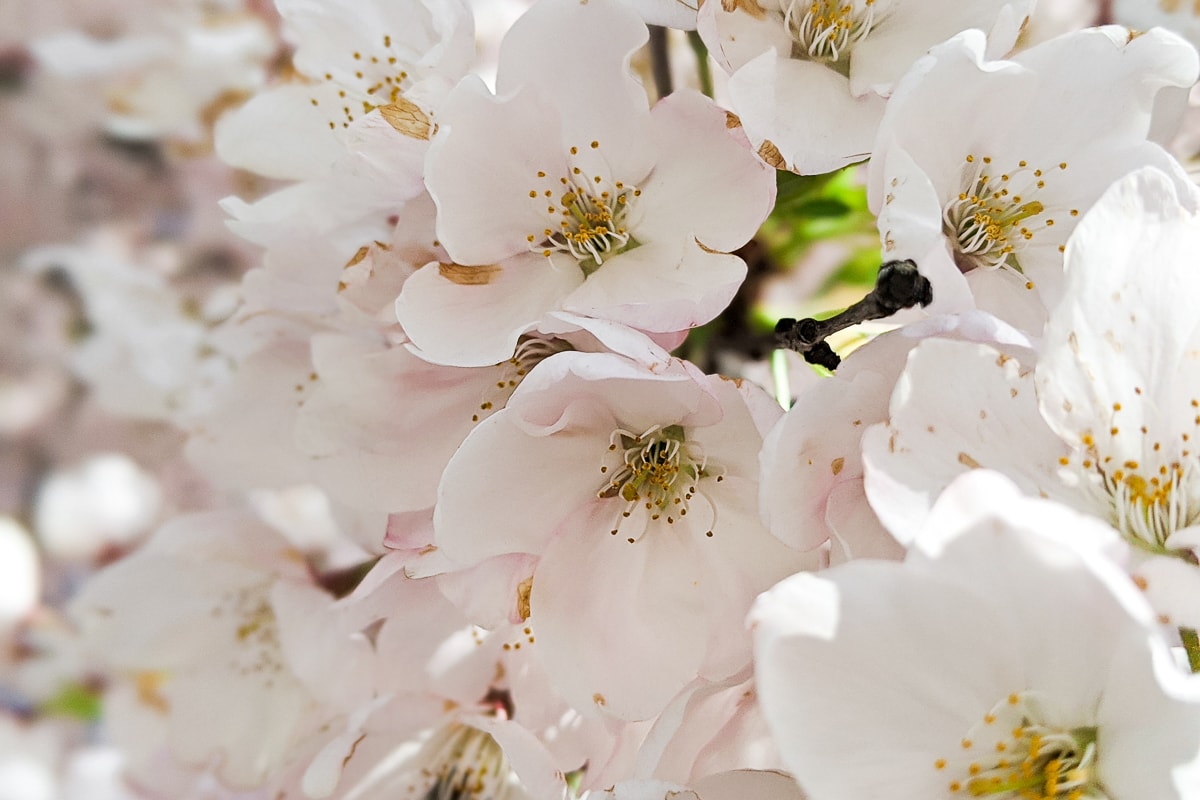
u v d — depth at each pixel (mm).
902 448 204
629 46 221
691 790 212
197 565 271
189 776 287
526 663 243
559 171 229
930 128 219
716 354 262
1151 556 203
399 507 235
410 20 240
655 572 225
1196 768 191
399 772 255
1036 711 198
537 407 219
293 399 264
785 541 212
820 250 268
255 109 250
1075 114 222
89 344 332
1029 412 206
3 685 359
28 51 368
